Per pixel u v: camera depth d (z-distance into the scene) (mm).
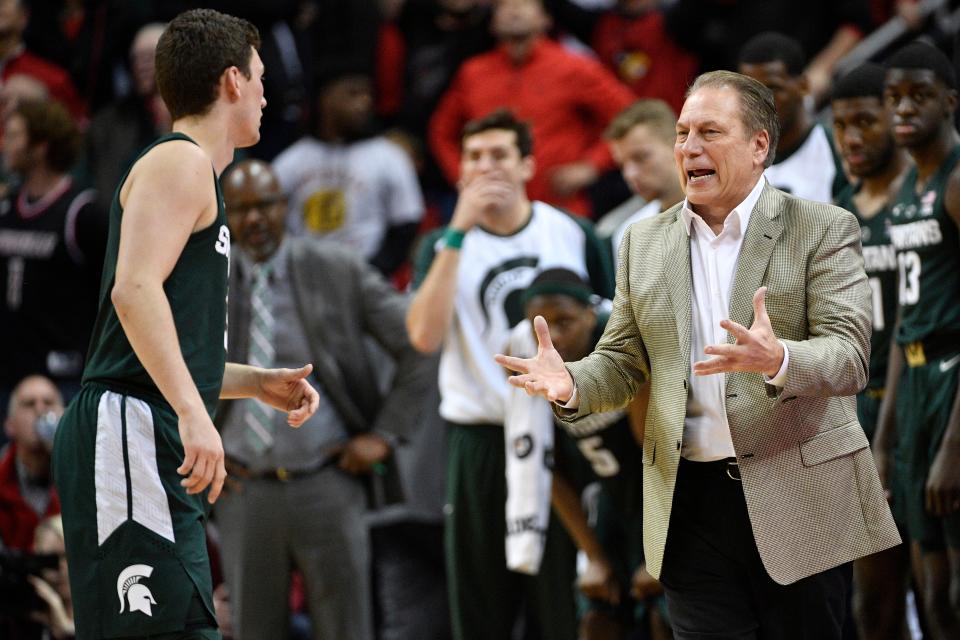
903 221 16875
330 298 20391
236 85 13070
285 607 19828
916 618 18625
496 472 19531
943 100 16641
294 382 13805
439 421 23406
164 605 12219
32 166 25188
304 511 19688
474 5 31422
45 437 21281
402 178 28141
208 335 12664
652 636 18281
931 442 16438
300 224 28047
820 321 11773
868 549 12109
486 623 19672
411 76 31531
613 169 28750
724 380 12070
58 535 19422
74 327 25141
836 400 12242
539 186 27953
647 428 12609
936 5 28609
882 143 17656
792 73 19750
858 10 28781
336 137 28109
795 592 12328
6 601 18469
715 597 12555
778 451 11992
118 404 12391
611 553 18641
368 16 30172
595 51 30766
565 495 18625
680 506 12602
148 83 28203
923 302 16547
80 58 31219
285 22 30312
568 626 19266
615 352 12734
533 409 18594
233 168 20734
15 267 24984
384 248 27891
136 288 11977
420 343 19656
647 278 12539
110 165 28203
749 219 12172
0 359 24953
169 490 12375
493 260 20109
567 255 20219
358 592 19953
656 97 30031
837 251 11953
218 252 12773
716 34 29547
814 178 19750
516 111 28250
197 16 13133
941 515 16031
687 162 12102
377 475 20453
